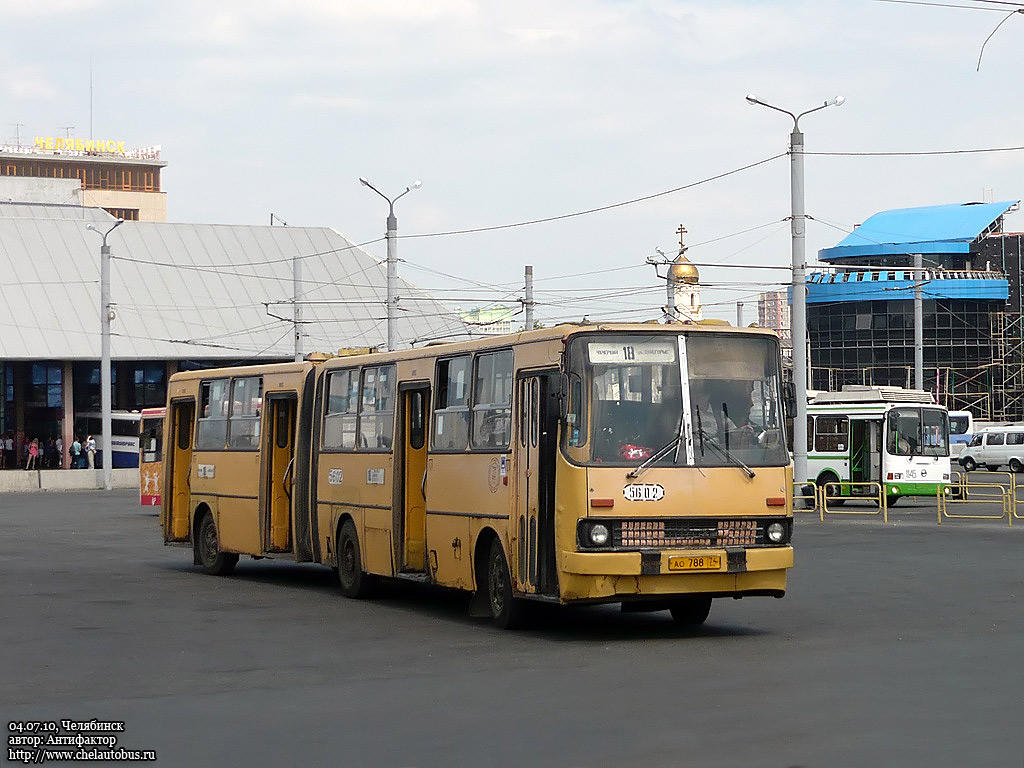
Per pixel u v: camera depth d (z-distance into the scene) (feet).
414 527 73.72
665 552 56.49
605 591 56.13
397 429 73.92
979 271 402.93
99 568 99.50
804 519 146.61
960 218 423.23
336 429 81.92
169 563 104.12
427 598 78.28
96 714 41.73
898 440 172.04
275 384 88.94
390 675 48.93
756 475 58.23
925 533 122.42
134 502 201.46
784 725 37.76
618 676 47.32
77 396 301.22
